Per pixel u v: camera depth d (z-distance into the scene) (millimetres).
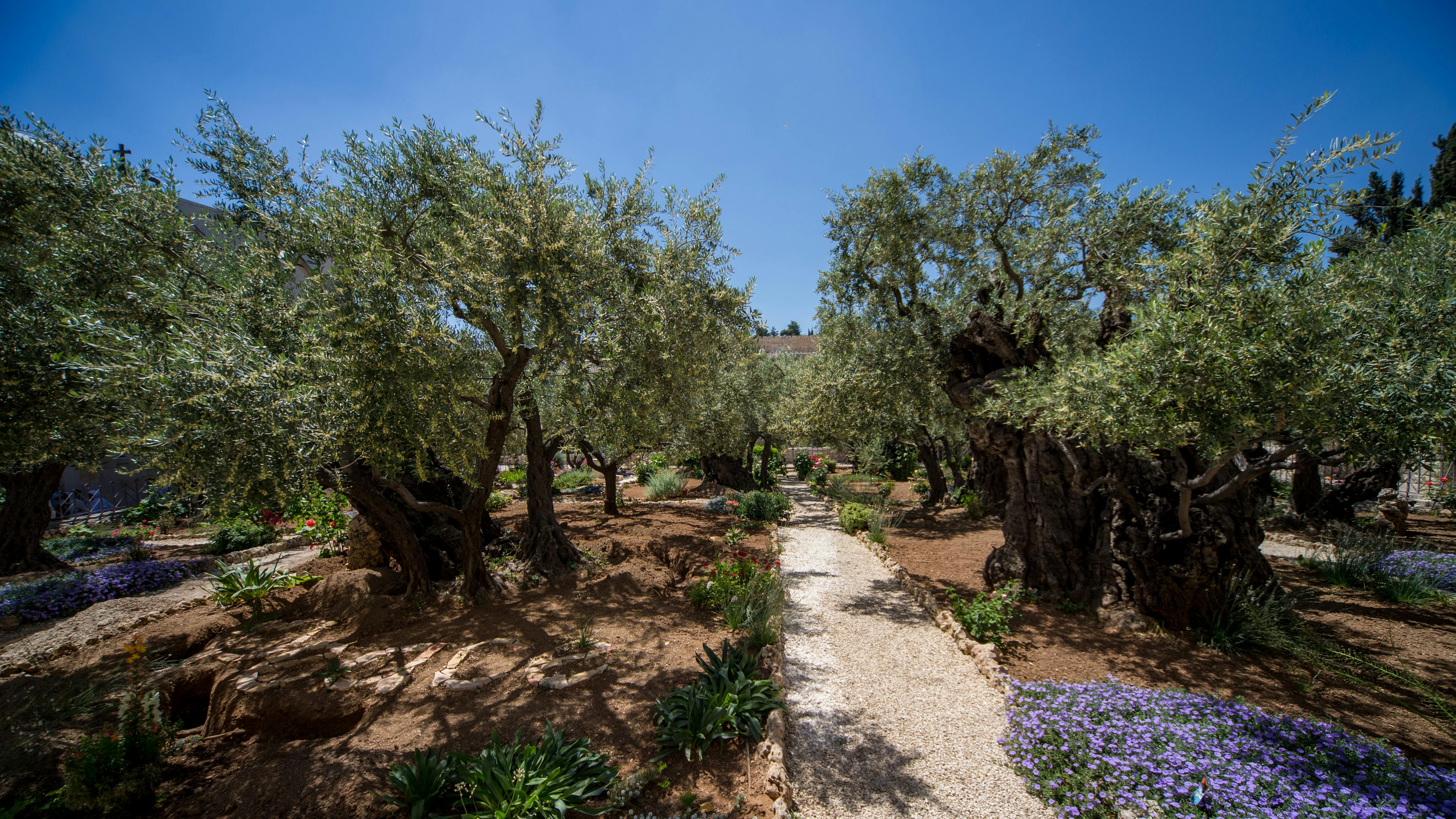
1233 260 4594
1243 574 6320
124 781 3719
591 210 6961
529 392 8141
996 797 3879
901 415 12289
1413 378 3861
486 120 6211
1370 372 3926
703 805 3613
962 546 10656
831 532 12539
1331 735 4008
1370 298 4367
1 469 6672
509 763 3555
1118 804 3566
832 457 31406
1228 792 3441
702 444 14281
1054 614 6953
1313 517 11828
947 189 8969
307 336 4996
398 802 3533
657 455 23594
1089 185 8727
